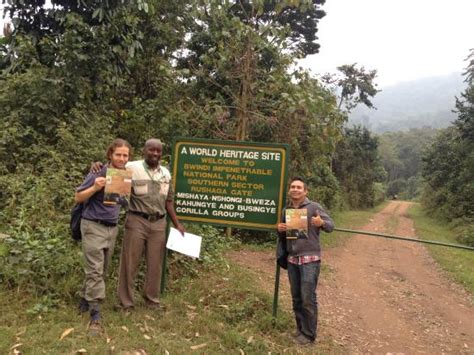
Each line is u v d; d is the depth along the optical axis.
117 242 6.08
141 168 5.04
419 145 93.50
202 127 11.18
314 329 5.28
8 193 7.04
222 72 11.11
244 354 4.62
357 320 7.07
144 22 11.61
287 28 10.98
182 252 5.48
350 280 10.12
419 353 5.93
